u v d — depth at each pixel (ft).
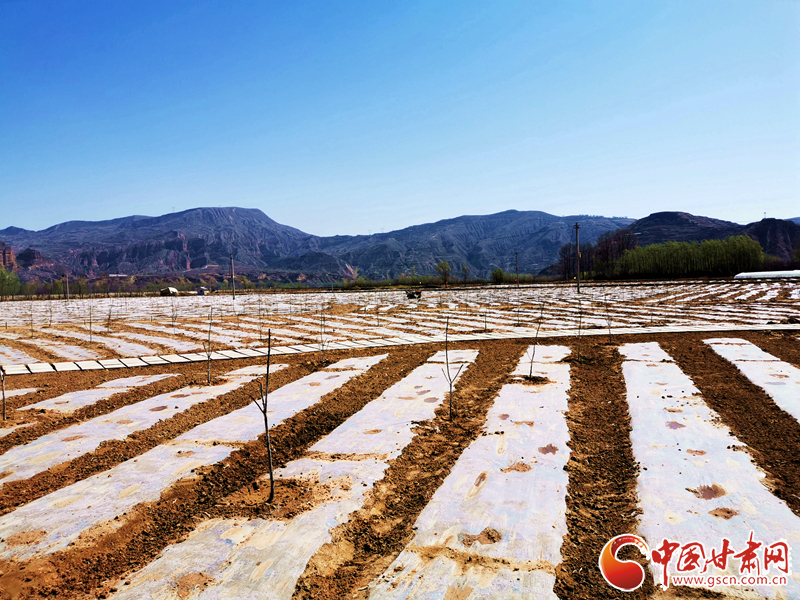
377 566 12.47
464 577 11.68
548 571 11.81
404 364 36.11
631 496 15.39
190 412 25.39
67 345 50.62
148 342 51.19
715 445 18.70
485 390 28.55
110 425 23.36
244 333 56.70
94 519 14.73
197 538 13.67
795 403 22.85
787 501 14.39
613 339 43.78
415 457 19.25
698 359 33.47
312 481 17.11
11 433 22.47
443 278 216.74
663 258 213.87
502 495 15.61
